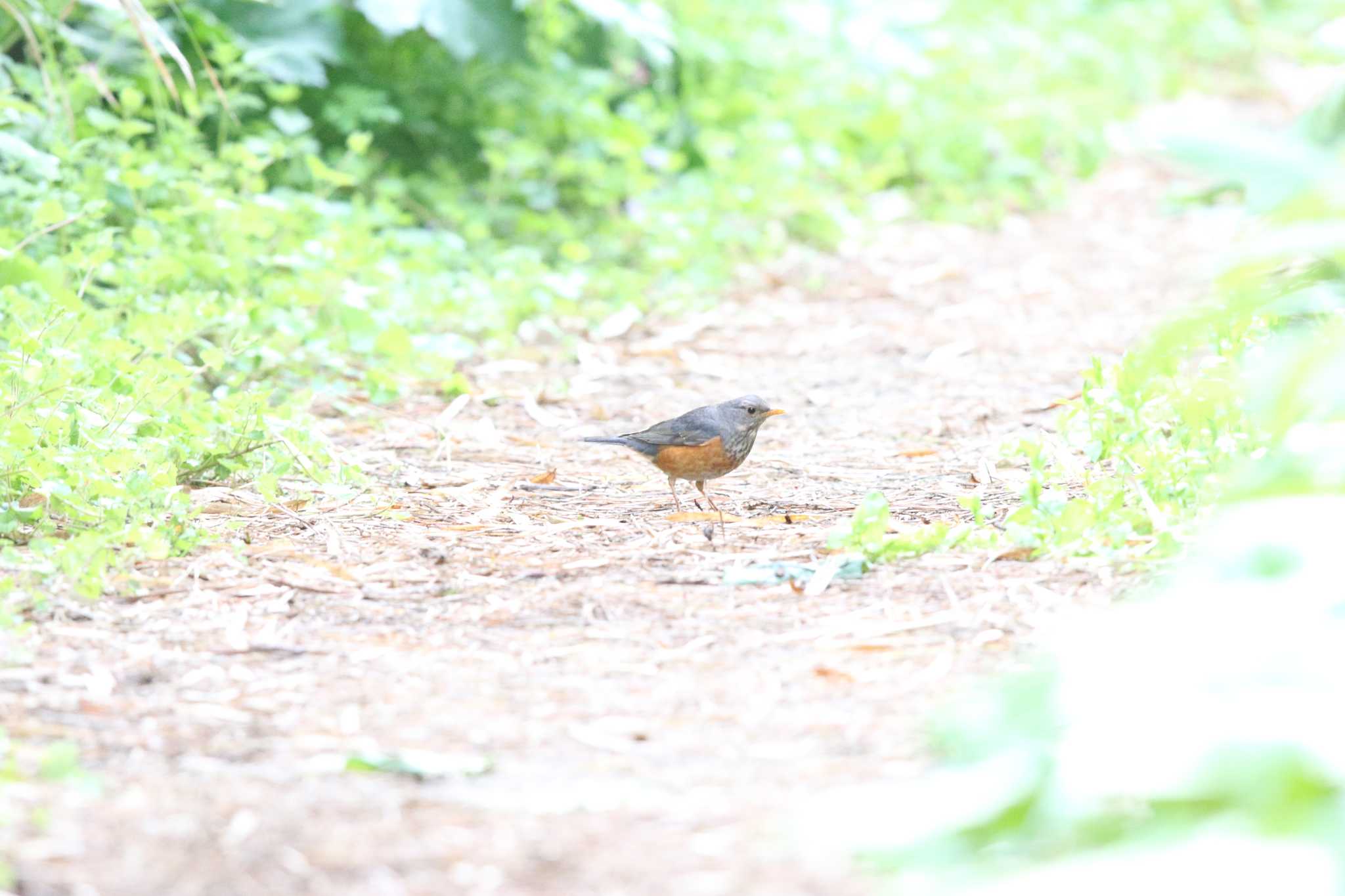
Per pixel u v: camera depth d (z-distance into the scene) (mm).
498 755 6586
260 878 5305
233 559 9250
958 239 21875
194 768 6383
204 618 8305
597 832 5742
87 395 10094
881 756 6445
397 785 6234
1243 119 30219
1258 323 9414
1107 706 4258
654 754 6590
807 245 21297
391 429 13156
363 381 13852
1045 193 24391
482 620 8375
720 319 17875
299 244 15953
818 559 9273
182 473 10766
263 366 13508
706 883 5293
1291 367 4895
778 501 11055
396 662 7750
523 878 5352
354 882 5309
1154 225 22672
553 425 13727
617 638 8086
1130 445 9641
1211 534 5027
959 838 4281
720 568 9219
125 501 9234
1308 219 4910
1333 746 3842
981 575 8820
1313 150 4996
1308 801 3809
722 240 20188
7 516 9422
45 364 10289
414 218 19875
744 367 15930
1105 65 31016
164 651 7836
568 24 22547
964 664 7523
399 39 21312
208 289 14414
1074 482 10906
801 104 23938
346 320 14352
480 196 20656
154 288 13586
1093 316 17625
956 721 4738
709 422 10633
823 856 5469
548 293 17219
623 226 20078
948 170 23891
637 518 10617
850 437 13203
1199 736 4004
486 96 21422
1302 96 33062
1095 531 9094
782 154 21500
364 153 20000
